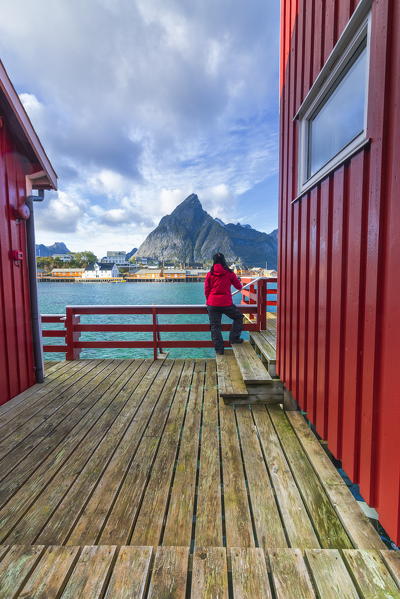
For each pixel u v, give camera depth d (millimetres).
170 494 1701
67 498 1676
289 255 2807
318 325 2084
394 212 1234
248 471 1866
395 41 1223
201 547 1230
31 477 1861
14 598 1030
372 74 1398
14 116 2961
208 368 4168
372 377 1389
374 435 1385
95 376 3846
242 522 1478
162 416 2691
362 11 1459
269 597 1034
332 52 1750
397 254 1214
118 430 2453
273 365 3227
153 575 1110
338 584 1074
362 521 1429
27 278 3521
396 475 1204
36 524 1489
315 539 1354
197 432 2396
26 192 3477
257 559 1177
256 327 4711
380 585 1065
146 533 1429
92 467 1963
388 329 1279
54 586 1069
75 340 4652
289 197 2797
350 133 1761
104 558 1181
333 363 1832
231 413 2711
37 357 3594
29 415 2746
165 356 4926
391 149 1255
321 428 2023
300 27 2459
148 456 2082
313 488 1699
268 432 2355
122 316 26734
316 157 2307
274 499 1625
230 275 4191
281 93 3096
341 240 1716
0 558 1194
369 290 1430
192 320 23312
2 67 2660
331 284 1876
